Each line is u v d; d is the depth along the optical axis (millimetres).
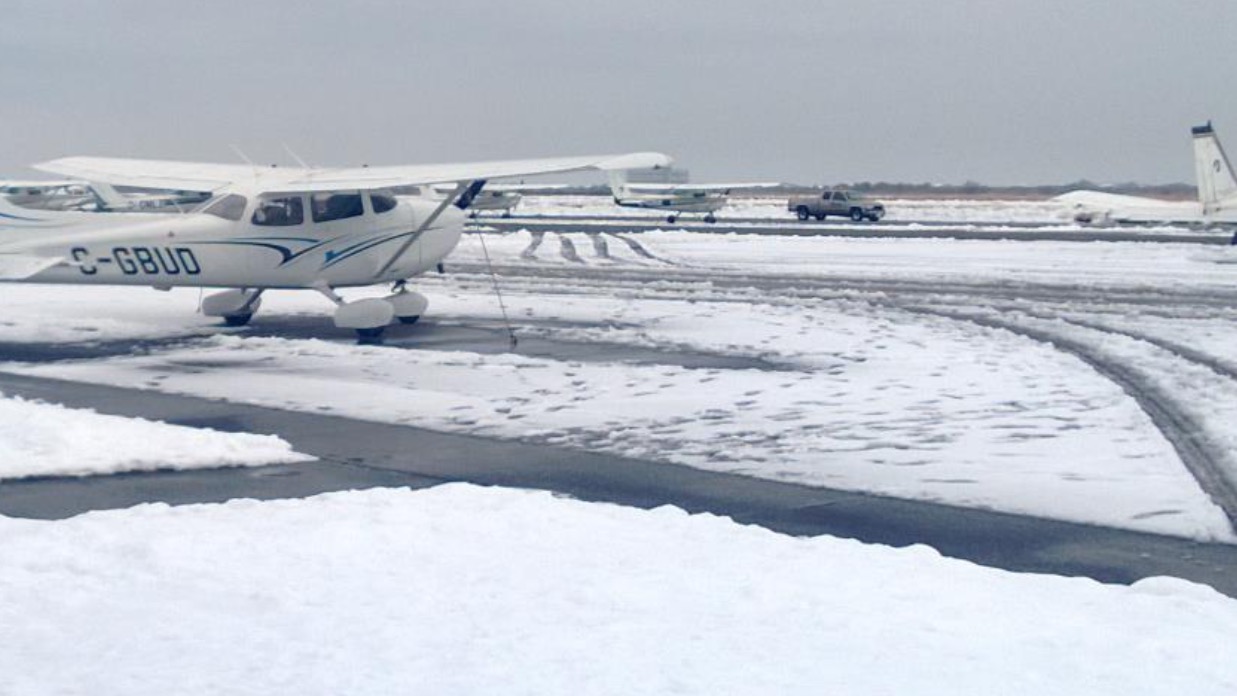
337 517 8320
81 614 6215
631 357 18234
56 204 49062
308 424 13305
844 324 22125
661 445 12180
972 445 12016
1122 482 10477
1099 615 6262
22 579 6848
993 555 8445
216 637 5820
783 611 6230
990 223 67750
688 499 10062
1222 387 15234
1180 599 6602
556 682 5180
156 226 19672
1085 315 23531
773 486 10508
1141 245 44875
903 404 14266
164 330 21516
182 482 10367
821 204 69562
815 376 16344
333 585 6711
